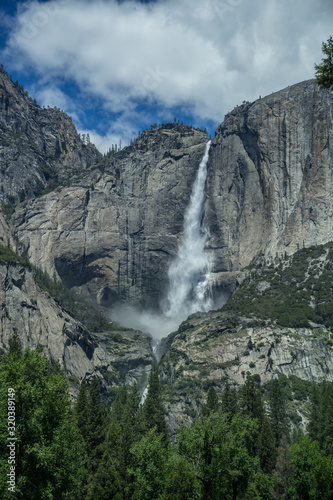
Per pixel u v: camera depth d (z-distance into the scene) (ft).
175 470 186.39
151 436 216.95
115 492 217.77
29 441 148.46
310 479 218.18
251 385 306.96
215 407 308.81
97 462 265.13
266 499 219.41
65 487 170.91
